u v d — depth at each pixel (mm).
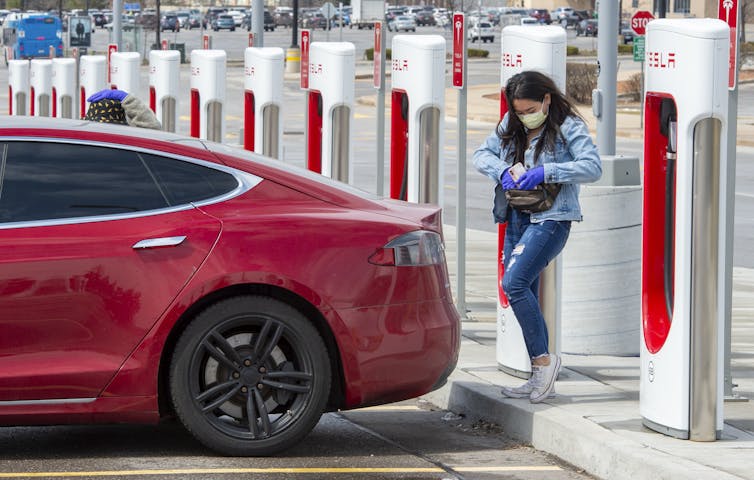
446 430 11414
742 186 36750
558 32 12195
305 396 10117
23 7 186250
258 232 10008
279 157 20641
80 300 9758
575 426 10367
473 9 161875
